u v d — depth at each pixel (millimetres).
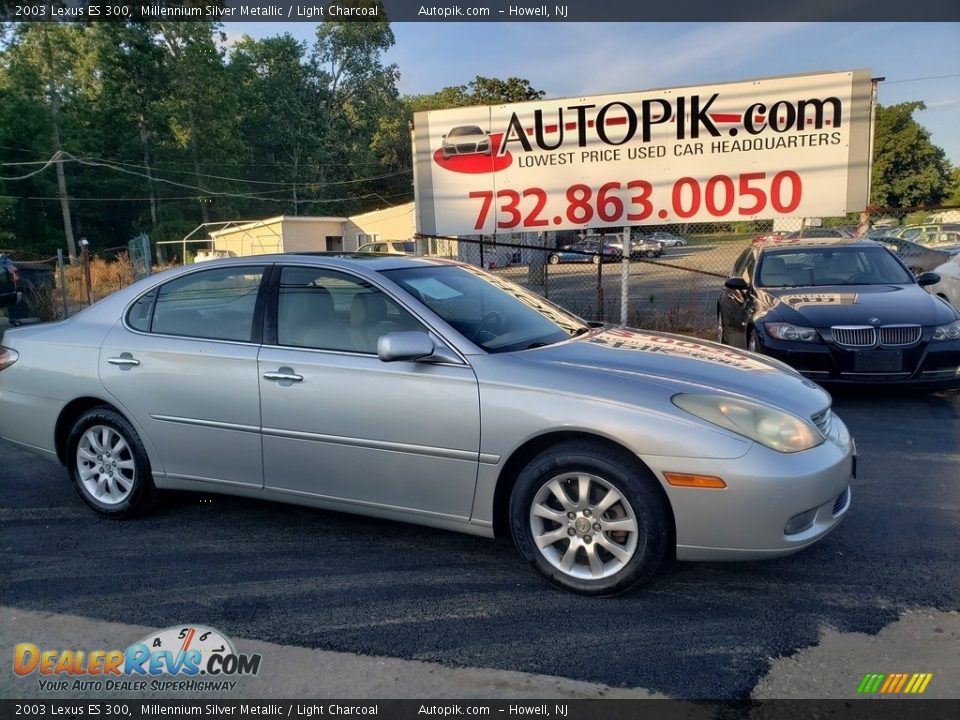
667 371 3455
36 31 42969
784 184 9391
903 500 4465
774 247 8336
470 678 2785
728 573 3580
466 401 3443
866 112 9055
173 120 49438
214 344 4121
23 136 41938
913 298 6898
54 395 4551
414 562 3812
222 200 51156
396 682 2775
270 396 3895
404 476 3635
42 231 43625
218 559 3906
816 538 3246
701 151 9531
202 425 4117
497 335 3795
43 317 14727
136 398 4281
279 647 3033
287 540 4141
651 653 2914
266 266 4176
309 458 3855
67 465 4668
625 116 9641
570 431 3283
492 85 53500
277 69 58438
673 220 9750
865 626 3074
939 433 5828
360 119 61875
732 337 8266
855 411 6559
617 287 13484
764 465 3082
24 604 3447
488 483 3455
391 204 63094
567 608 3285
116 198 46562
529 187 10070
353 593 3484
